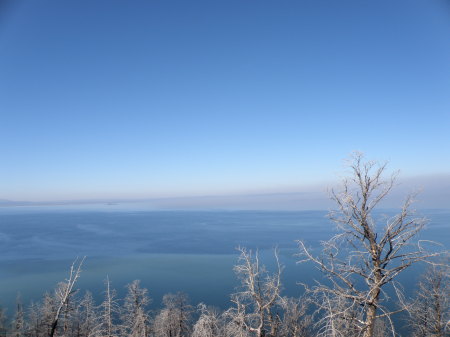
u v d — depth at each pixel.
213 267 107.81
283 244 134.12
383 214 14.88
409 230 14.18
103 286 84.62
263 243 144.00
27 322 50.25
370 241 14.63
